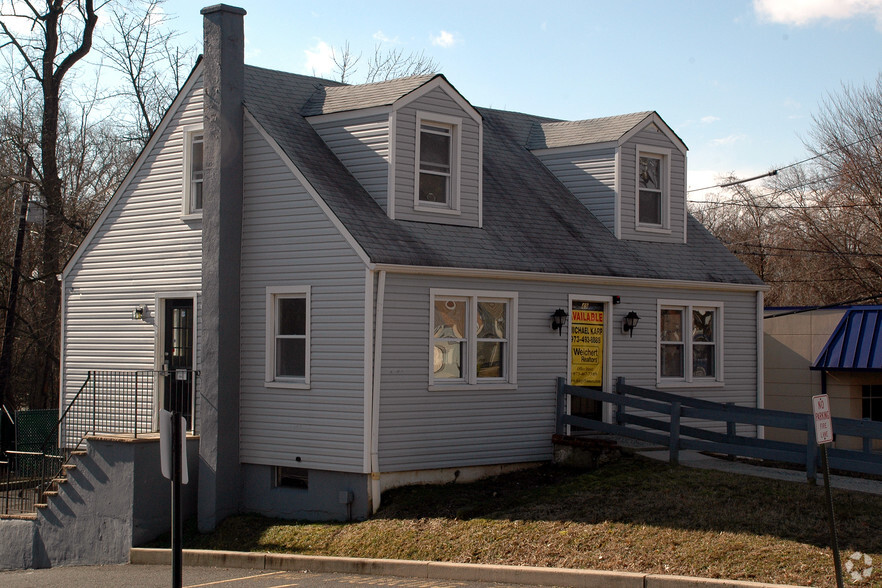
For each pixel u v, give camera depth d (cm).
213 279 1667
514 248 1805
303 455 1619
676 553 1191
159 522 1647
